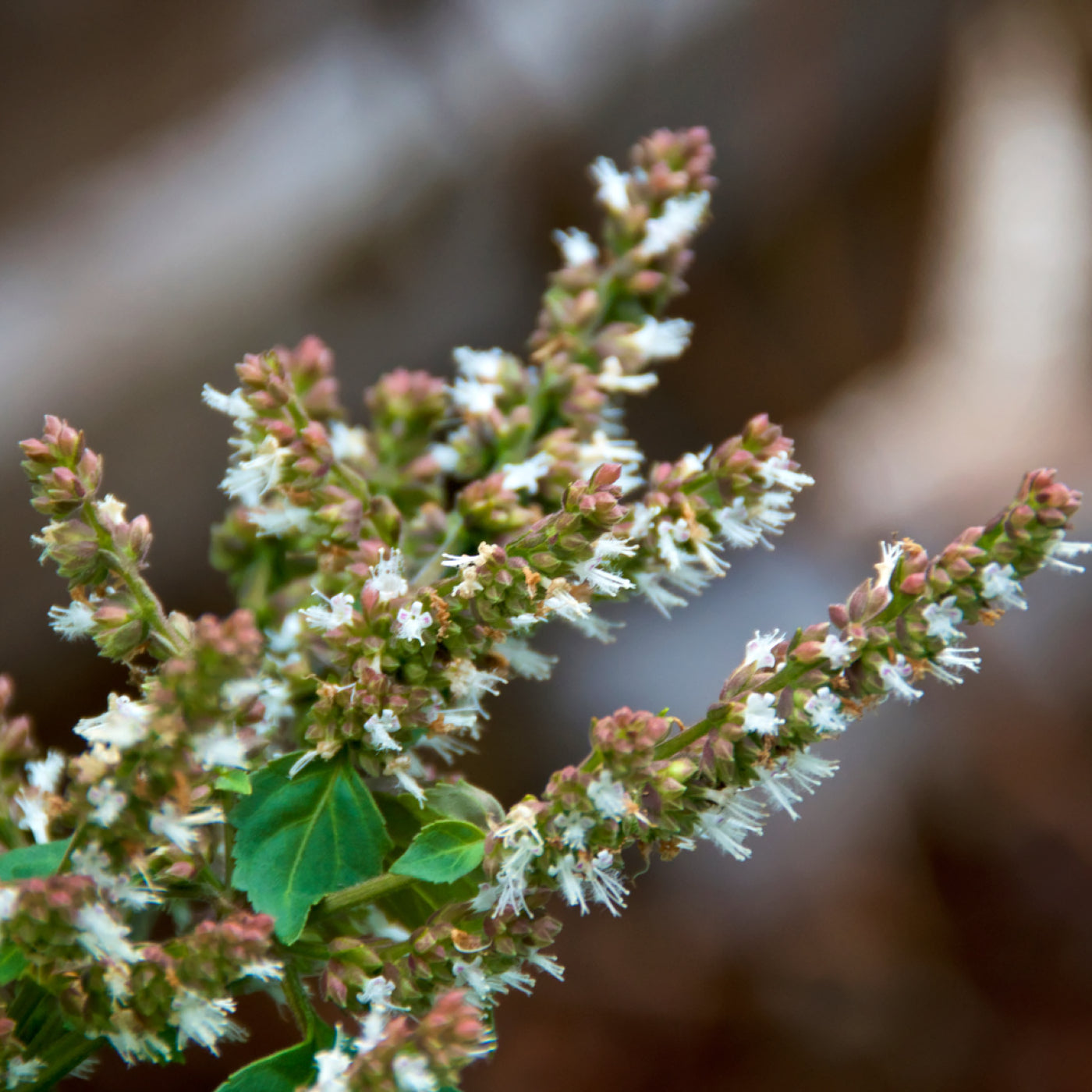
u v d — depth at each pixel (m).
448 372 1.08
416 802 0.41
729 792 0.39
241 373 0.42
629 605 1.10
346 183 1.01
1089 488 1.15
